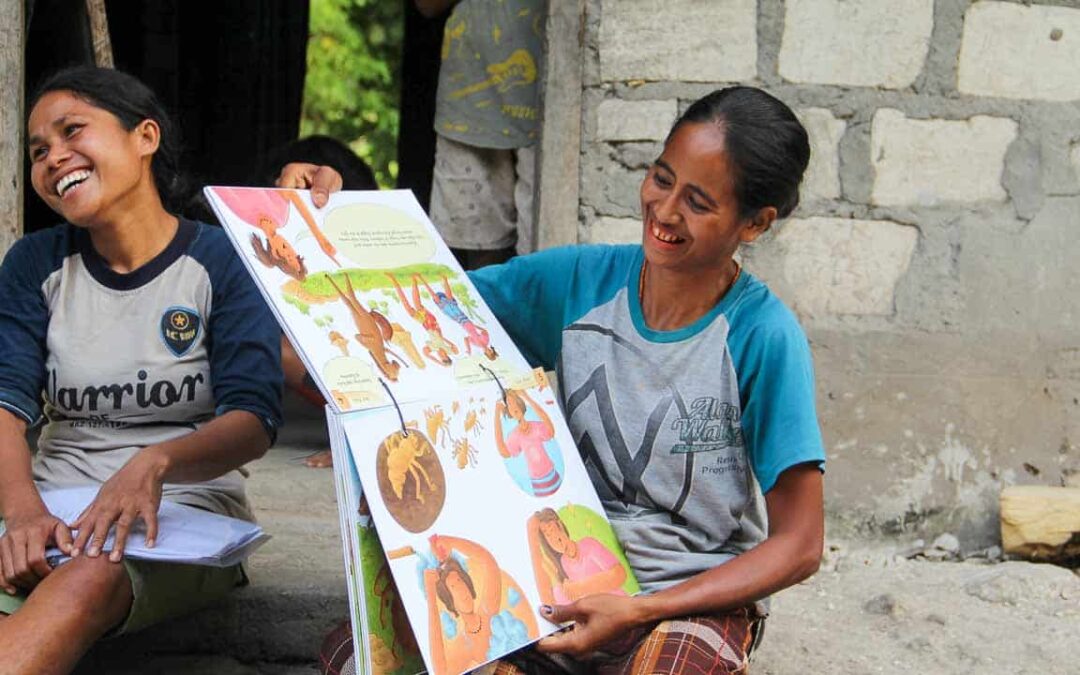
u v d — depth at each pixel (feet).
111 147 7.23
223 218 6.53
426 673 6.35
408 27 20.44
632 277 7.14
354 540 6.06
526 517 6.63
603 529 6.95
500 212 13.29
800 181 6.72
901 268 11.43
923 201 11.37
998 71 11.30
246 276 7.67
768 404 6.68
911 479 11.50
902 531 11.50
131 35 19.69
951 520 11.53
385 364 6.49
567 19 11.19
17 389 7.45
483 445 6.64
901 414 11.49
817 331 11.46
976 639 9.43
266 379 7.57
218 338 7.63
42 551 6.71
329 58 35.01
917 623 9.70
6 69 10.69
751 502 7.04
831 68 11.21
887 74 11.23
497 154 13.17
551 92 11.25
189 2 20.36
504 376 6.96
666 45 11.16
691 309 6.90
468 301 7.27
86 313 7.60
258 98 21.03
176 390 7.67
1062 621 9.84
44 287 7.66
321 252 6.83
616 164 11.32
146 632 8.93
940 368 11.47
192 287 7.61
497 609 6.29
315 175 7.27
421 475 6.30
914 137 11.30
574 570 6.68
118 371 7.57
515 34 12.69
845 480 11.50
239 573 8.31
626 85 11.22
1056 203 11.43
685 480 6.88
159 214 7.65
